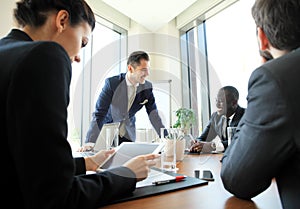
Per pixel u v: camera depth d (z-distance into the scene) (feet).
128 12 9.53
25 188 1.29
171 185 2.14
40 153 1.29
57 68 1.50
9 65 1.39
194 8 9.95
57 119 1.39
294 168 1.59
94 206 1.54
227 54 8.70
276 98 1.56
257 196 1.90
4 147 1.35
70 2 2.03
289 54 1.73
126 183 1.82
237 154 1.84
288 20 1.76
